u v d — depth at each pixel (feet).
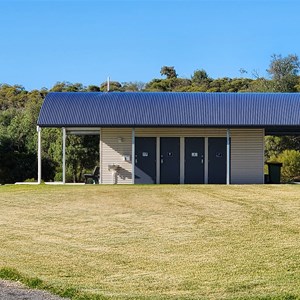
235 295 35.91
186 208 68.54
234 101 100.27
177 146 99.25
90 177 105.81
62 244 51.65
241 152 99.35
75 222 61.67
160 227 58.13
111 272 42.32
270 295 35.29
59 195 81.15
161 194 80.23
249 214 63.98
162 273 41.93
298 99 100.94
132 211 67.31
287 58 188.14
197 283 39.14
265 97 101.50
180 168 99.25
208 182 99.25
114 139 99.66
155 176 99.25
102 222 61.31
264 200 73.67
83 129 101.40
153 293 36.65
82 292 35.27
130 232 56.08
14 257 46.80
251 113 97.40
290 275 40.65
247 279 39.81
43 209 70.13
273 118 96.43
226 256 46.26
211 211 66.28
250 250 47.93
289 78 175.52
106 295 35.06
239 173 99.30
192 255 46.93
